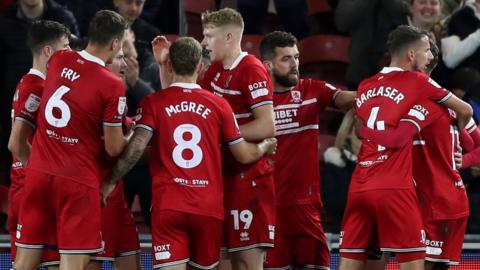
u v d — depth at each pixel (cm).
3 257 3008
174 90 2362
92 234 2362
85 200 2352
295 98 2644
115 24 2355
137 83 3159
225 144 2433
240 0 3650
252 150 2403
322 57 3734
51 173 2345
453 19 3534
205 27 2469
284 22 3738
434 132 2503
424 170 2531
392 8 3466
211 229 2361
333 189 3253
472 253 3159
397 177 2455
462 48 3450
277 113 2636
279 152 2647
